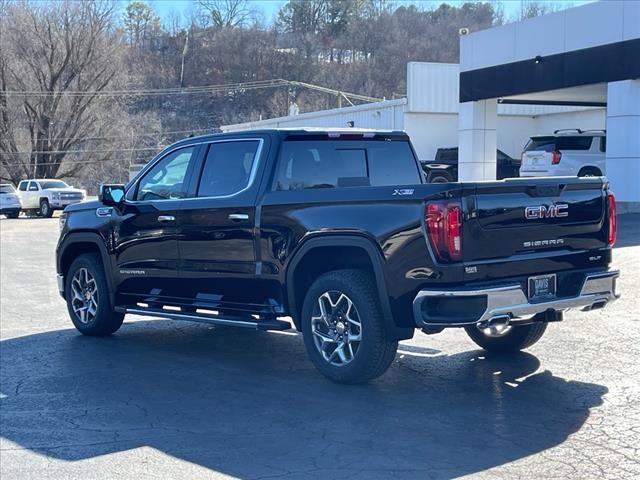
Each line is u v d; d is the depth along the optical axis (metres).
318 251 7.11
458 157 28.27
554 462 5.25
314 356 7.18
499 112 35.31
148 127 88.25
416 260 6.36
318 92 97.50
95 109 63.41
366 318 6.73
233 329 9.95
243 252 7.62
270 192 7.46
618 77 21.19
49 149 62.50
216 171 8.10
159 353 8.65
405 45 101.88
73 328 10.19
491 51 25.25
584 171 25.66
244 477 5.15
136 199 8.88
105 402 6.88
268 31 105.12
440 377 7.34
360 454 5.49
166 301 8.55
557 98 27.12
